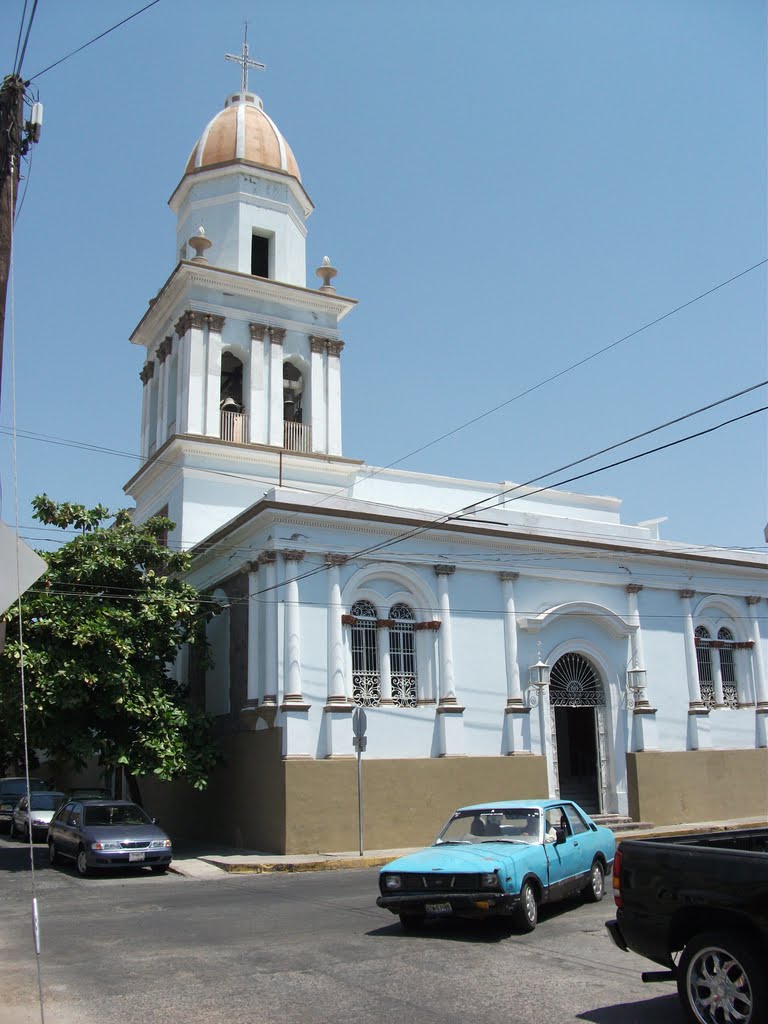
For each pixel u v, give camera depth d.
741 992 6.80
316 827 19.88
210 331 28.64
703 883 7.25
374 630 22.22
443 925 11.50
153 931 11.43
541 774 23.27
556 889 12.01
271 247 31.45
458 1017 7.59
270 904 13.47
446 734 22.06
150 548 22.41
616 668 25.62
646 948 7.69
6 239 9.59
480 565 23.75
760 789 27.41
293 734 20.14
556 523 25.72
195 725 21.70
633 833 23.62
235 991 8.45
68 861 19.86
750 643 28.42
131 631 21.23
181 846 22.70
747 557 28.45
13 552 8.02
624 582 26.14
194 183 31.45
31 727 20.48
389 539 22.48
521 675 23.80
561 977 8.89
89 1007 8.00
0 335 9.27
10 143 9.77
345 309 31.00
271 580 21.22
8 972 9.32
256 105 33.97
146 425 31.73
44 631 20.09
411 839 21.00
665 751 25.67
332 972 9.12
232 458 27.84
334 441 29.78
